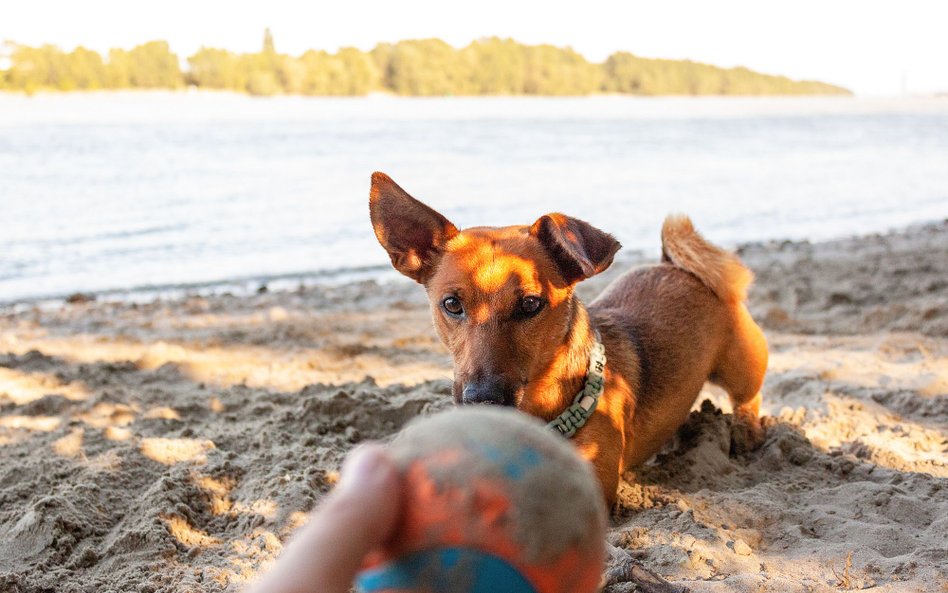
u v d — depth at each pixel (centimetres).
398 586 30
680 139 788
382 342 151
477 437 31
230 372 131
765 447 100
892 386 120
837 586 73
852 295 178
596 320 93
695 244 102
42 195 346
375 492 29
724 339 100
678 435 101
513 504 29
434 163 502
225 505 90
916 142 796
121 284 209
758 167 525
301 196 354
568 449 32
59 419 112
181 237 267
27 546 83
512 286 78
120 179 401
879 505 87
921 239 273
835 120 1257
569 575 30
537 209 326
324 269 228
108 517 88
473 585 29
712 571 75
